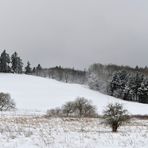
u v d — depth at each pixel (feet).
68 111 157.07
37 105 255.70
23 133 54.19
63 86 386.52
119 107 71.87
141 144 45.75
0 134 52.39
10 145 42.27
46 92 331.98
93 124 92.63
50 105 260.42
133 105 314.35
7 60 497.05
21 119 96.73
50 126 74.13
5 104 194.39
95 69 558.56
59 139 48.70
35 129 63.46
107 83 439.63
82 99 163.94
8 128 61.77
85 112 158.71
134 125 96.58
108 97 363.97
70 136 53.36
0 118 99.19
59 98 304.09
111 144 45.42
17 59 510.58
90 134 58.65
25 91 326.85
